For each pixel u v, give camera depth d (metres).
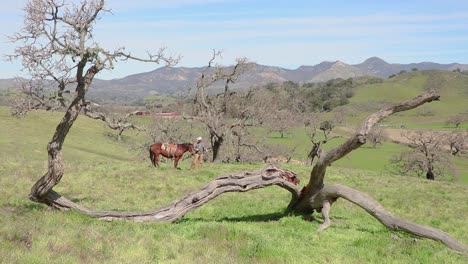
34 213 14.98
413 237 14.53
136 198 20.62
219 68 47.91
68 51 14.91
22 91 14.80
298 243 13.22
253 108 48.28
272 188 25.64
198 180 26.39
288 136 91.38
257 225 15.66
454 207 22.77
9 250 9.93
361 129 14.62
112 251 10.77
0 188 19.31
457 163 111.44
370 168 94.38
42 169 25.83
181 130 55.50
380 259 11.88
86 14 15.52
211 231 13.52
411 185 31.33
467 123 185.88
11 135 78.81
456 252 12.68
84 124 105.69
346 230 15.67
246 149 57.97
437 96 14.45
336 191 15.85
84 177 24.91
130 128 17.48
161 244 11.74
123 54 15.93
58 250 10.43
